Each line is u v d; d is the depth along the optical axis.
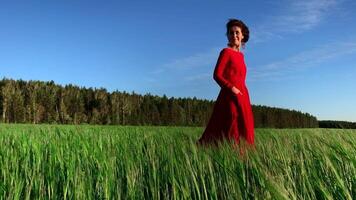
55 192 3.52
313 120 130.25
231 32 7.68
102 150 4.77
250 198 3.01
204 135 7.47
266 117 116.31
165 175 3.51
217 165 3.55
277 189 2.67
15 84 92.38
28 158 4.78
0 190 3.63
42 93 92.81
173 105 112.75
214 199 3.05
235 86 7.41
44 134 8.33
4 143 6.63
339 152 3.61
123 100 106.12
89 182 3.57
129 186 3.35
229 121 7.29
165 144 4.77
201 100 119.00
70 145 5.95
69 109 96.31
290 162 3.79
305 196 2.99
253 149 4.22
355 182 3.16
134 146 5.07
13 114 88.69
